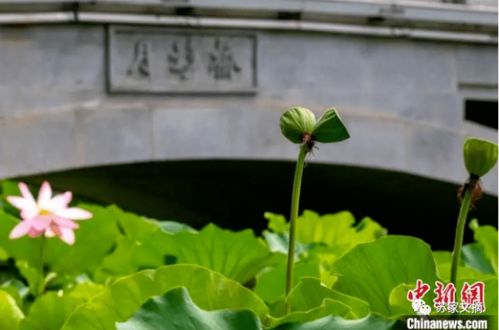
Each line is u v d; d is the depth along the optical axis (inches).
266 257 93.7
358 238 138.8
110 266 102.3
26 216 94.3
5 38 432.1
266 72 474.0
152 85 452.4
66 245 103.1
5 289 84.7
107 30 446.0
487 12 512.4
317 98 485.1
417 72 506.3
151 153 454.0
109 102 448.5
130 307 56.6
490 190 494.6
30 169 437.1
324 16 479.8
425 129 506.3
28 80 436.8
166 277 56.9
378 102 497.7
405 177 505.0
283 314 58.6
